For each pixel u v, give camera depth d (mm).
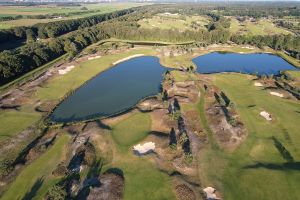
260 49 168375
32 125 75938
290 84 106438
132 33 197125
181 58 145000
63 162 60375
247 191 51969
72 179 55094
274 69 132375
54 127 74938
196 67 131750
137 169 57406
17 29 189375
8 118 79375
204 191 52312
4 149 65312
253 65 138250
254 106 84250
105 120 76938
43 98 92875
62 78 111000
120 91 101688
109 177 54875
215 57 152250
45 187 53625
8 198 51562
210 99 89875
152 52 153750
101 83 110125
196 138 67938
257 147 64938
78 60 133500
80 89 104000
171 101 87750
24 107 86500
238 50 165500
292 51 165375
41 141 68312
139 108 84062
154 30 195625
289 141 67375
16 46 172625
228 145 65312
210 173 56625
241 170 57312
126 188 52469
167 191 51812
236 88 100062
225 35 186250
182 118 77125
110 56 143375
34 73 120812
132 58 145500
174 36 191625
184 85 100188
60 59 145125
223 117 75688
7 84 106875
